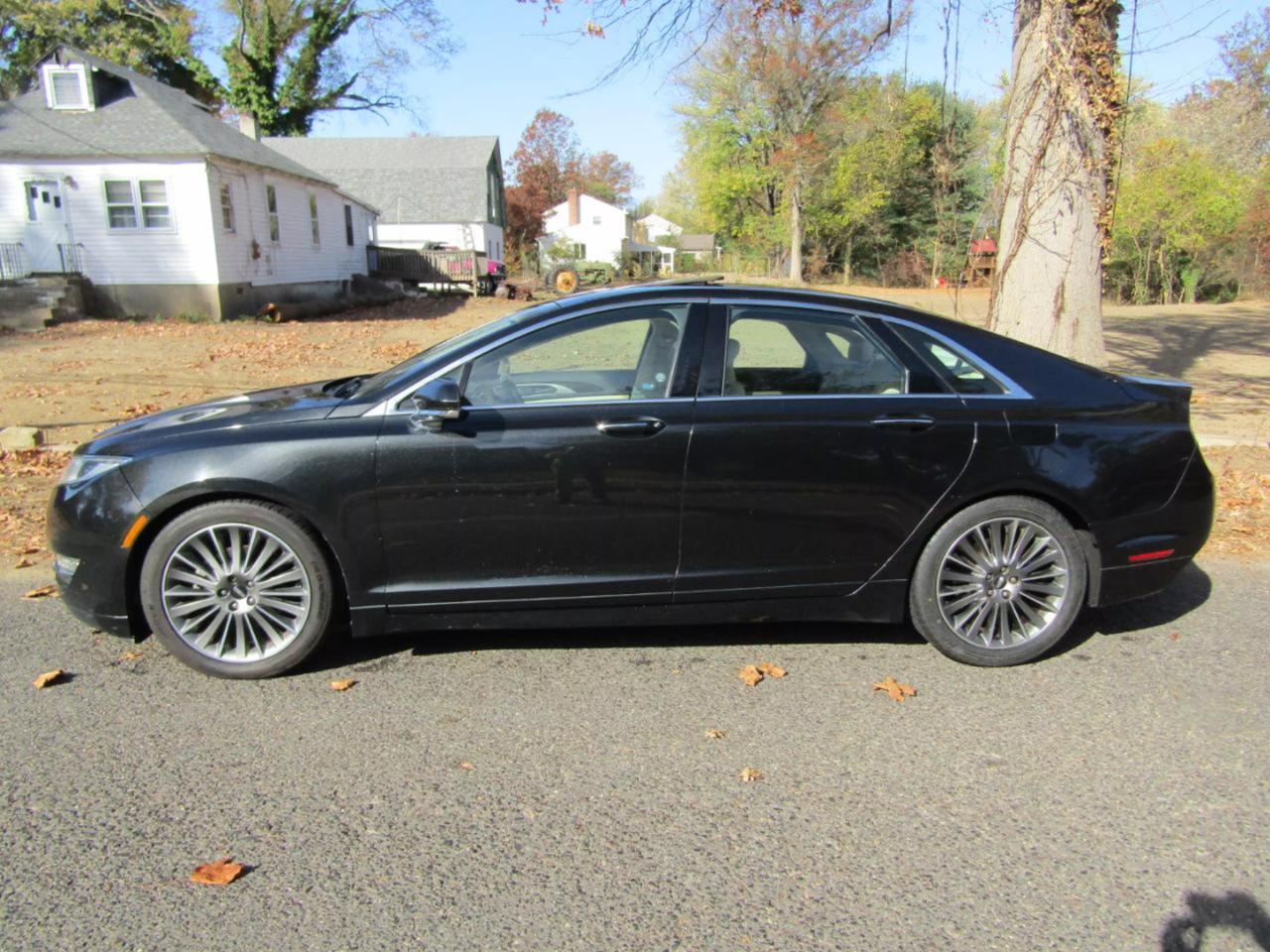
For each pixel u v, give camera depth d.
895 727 3.56
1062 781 3.18
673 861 2.74
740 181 47.25
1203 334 19.77
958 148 12.48
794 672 4.05
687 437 3.87
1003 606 4.09
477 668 4.08
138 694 3.80
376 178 46.16
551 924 2.46
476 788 3.12
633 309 4.01
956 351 4.12
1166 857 2.77
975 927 2.46
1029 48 7.59
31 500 6.81
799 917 2.50
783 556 3.99
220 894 2.57
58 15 39.31
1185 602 4.95
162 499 3.76
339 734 3.49
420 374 3.93
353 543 3.82
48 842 2.80
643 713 3.67
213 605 3.89
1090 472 4.03
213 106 45.66
